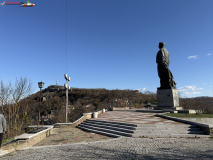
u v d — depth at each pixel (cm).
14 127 1342
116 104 4300
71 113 3528
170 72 1981
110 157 515
